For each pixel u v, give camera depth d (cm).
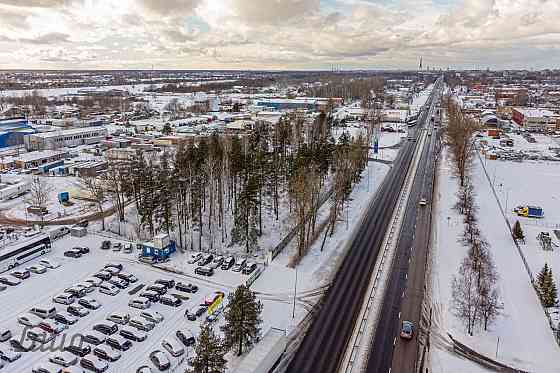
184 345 6122
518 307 7088
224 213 10938
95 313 6900
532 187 13812
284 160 12812
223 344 5622
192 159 10062
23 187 13088
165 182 10088
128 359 5794
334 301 7288
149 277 8119
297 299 7338
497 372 5634
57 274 8162
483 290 6688
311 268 8475
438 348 6100
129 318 6694
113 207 11925
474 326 6531
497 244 9519
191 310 6975
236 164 10169
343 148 13262
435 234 10144
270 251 8756
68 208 11856
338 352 5991
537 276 8025
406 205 12206
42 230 10181
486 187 13812
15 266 8362
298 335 6353
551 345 6175
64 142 18875
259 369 5147
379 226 10638
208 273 8156
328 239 9825
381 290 7644
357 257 8944
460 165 14312
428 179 14912
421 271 8338
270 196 11581
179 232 9688
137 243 9512
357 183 14225
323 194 12744
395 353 5984
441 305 7144
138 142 18812
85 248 9162
